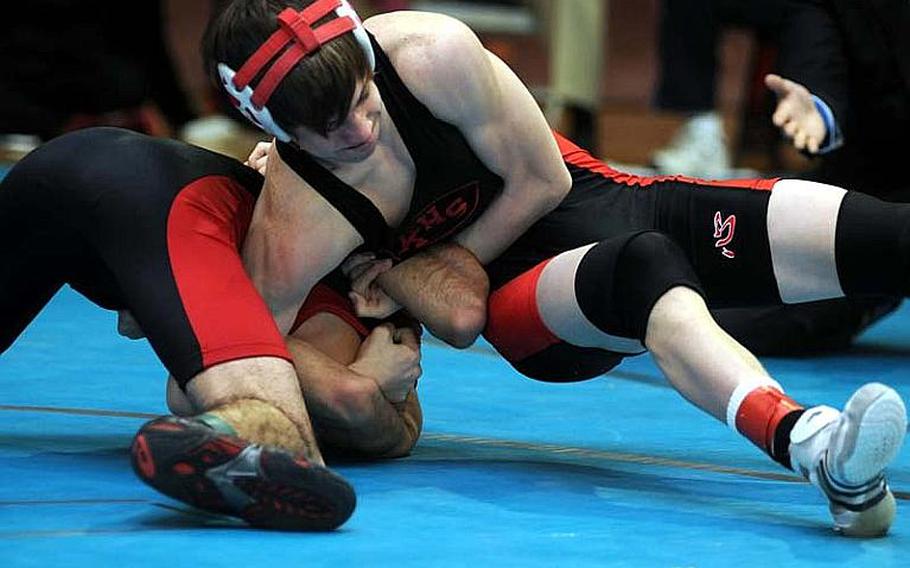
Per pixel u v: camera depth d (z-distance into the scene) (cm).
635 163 2575
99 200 785
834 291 835
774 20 1242
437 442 922
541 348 825
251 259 799
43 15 2200
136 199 781
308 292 809
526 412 1034
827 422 677
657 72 2350
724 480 824
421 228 819
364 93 725
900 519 735
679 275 745
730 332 1316
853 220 815
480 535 684
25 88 2222
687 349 724
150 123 2308
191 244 770
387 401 838
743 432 710
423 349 1298
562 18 2422
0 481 762
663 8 2295
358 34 721
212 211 789
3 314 857
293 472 655
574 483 802
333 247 791
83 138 815
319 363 818
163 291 755
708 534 698
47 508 708
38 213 806
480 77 784
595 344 805
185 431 653
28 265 833
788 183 845
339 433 829
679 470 852
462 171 802
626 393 1117
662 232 845
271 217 793
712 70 2298
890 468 855
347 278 848
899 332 1489
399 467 837
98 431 912
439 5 3131
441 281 830
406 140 783
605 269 764
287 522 671
